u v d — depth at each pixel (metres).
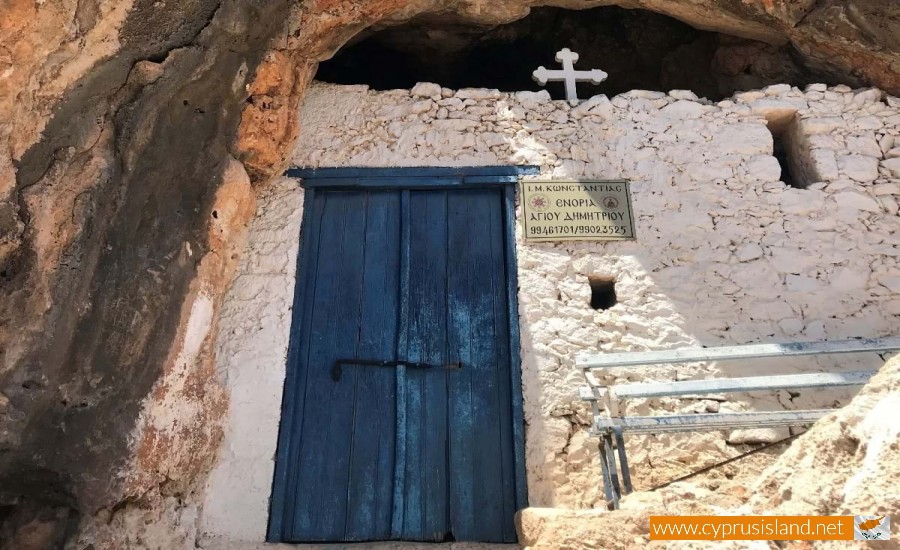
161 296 3.65
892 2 4.57
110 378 3.34
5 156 3.05
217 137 4.10
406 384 4.28
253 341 4.32
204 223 4.02
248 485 3.98
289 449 4.11
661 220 4.67
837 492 2.33
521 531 3.43
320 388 4.28
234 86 4.11
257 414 4.14
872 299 4.39
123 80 3.56
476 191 4.85
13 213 3.05
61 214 3.24
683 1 5.07
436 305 4.50
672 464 3.95
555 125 4.97
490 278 4.58
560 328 4.34
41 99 3.20
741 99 5.02
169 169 3.81
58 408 3.14
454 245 4.68
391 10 4.89
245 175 4.33
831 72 5.26
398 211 4.79
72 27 3.17
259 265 4.53
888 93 5.07
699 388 3.43
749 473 3.91
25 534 3.16
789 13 4.90
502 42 6.17
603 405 4.11
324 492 4.04
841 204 4.66
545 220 4.65
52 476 3.13
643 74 6.60
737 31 5.38
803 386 3.39
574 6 5.29
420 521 3.95
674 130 4.93
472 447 4.12
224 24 3.88
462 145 4.89
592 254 4.59
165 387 3.61
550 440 4.04
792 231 4.60
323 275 4.59
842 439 2.41
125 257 3.50
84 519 3.23
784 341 4.28
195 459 3.84
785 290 4.43
